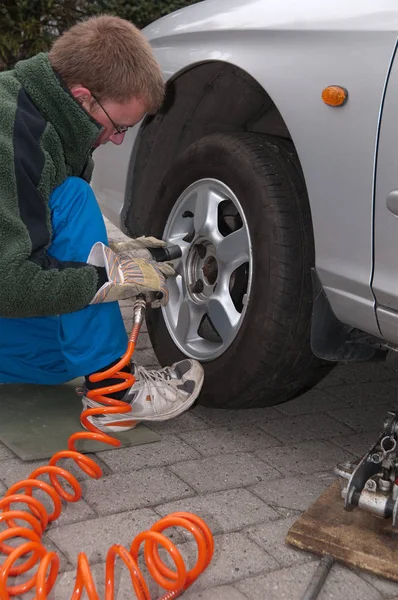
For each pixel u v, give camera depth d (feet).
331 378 10.75
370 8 7.20
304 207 8.19
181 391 8.65
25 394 9.32
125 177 10.62
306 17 7.81
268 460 8.31
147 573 6.27
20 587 5.81
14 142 7.20
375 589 6.25
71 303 7.55
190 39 9.47
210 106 9.87
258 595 6.09
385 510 6.56
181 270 9.53
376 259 7.04
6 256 7.23
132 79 7.73
